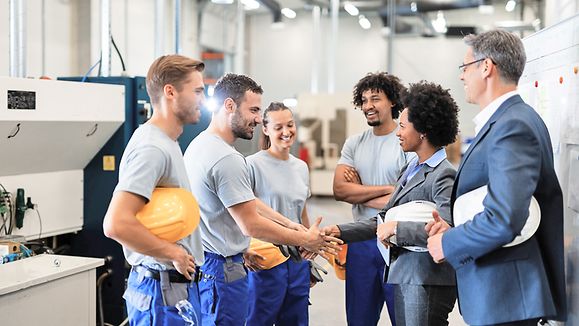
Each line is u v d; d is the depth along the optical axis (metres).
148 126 1.66
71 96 2.58
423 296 1.74
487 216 1.33
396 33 9.23
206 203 1.97
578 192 1.76
